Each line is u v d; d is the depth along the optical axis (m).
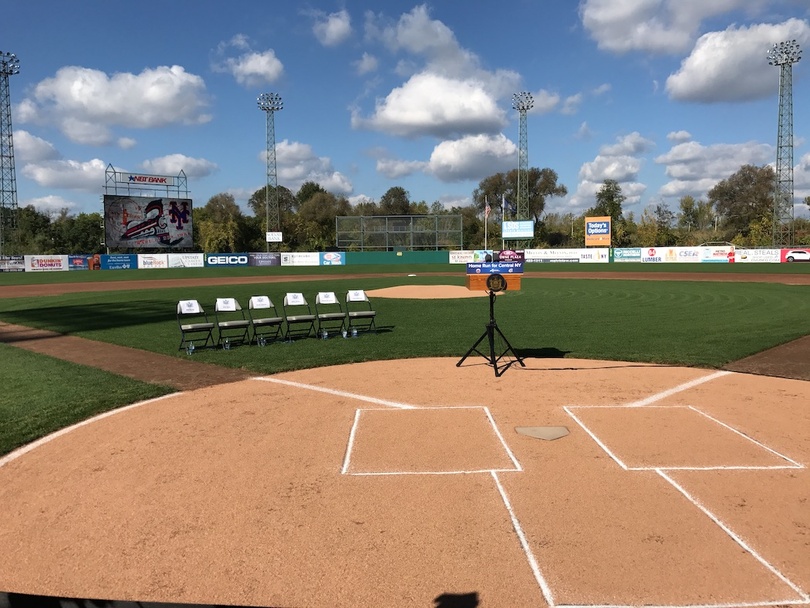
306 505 4.88
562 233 92.06
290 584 3.72
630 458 5.88
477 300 23.23
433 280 37.34
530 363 10.77
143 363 11.08
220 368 10.58
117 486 5.36
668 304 20.75
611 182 89.50
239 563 3.98
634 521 4.52
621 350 11.82
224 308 13.19
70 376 9.95
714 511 4.68
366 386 9.12
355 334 14.18
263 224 87.25
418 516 4.65
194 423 7.27
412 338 13.80
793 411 7.54
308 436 6.71
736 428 6.83
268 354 11.85
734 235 85.31
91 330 15.82
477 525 4.48
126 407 8.02
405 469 5.65
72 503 5.01
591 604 3.48
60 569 3.95
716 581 3.70
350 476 5.50
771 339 12.80
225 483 5.38
